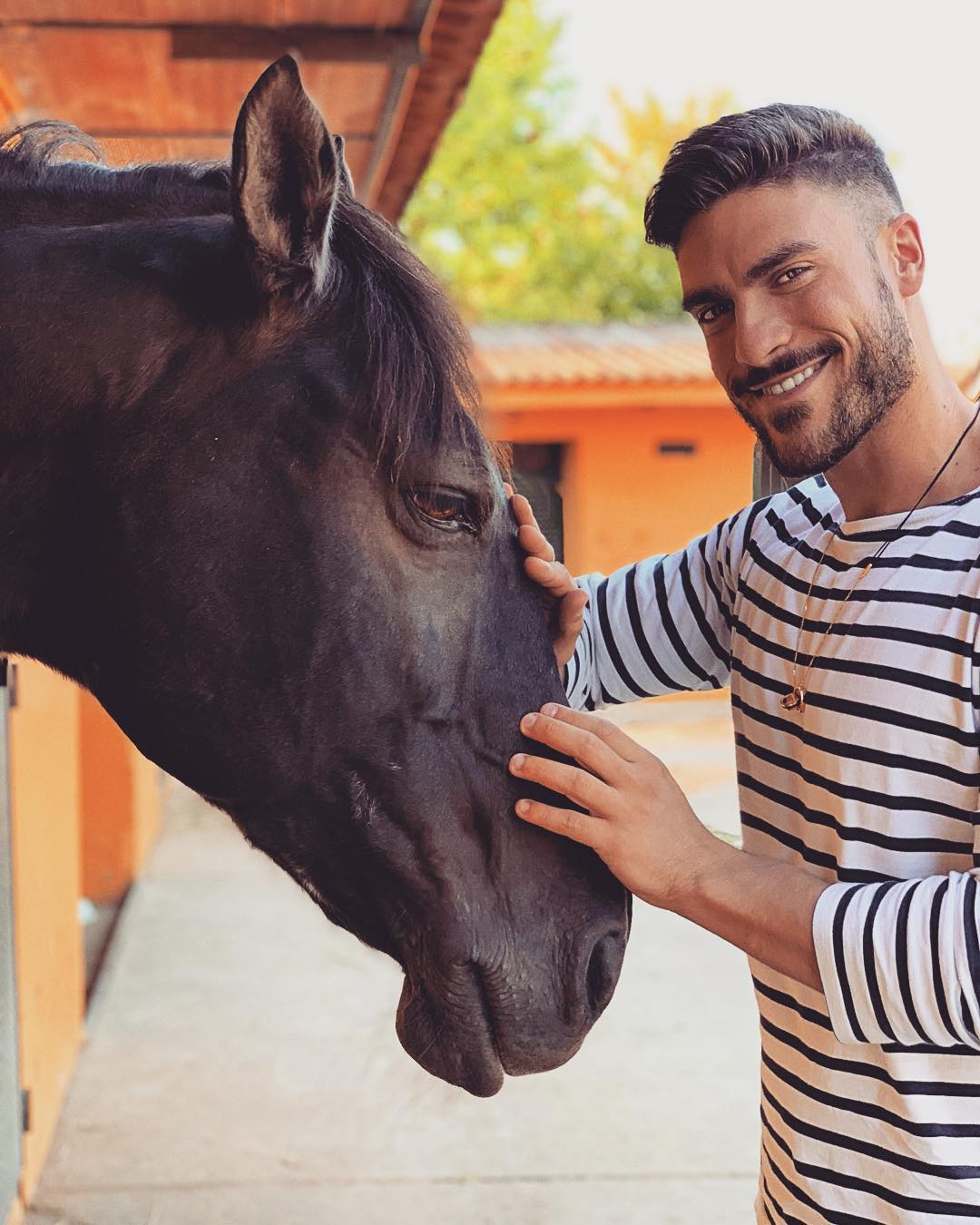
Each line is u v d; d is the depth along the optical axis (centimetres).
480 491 136
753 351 134
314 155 127
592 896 144
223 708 137
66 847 386
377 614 135
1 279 137
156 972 462
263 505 133
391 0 329
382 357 131
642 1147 341
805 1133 139
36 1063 330
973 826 128
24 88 397
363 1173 327
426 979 141
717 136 134
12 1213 295
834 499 153
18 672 322
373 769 138
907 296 138
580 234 2092
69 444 137
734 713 158
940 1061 129
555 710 142
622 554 1166
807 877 131
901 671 131
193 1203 313
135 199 148
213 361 134
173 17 338
